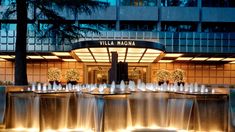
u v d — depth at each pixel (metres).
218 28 29.77
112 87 11.96
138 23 29.28
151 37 26.41
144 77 29.77
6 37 26.02
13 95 10.53
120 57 23.66
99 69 29.89
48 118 10.11
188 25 29.59
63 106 10.31
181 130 10.24
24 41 15.29
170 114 10.62
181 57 27.89
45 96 10.09
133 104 10.58
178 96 10.45
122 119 9.62
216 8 28.78
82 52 20.75
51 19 16.05
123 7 28.38
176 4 29.19
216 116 9.97
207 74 31.36
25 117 10.53
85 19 27.94
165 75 22.34
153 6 28.52
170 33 26.55
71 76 20.44
